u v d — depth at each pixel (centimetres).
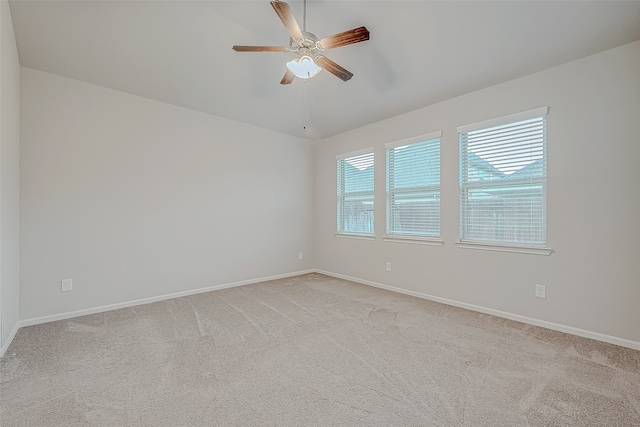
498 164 321
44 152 313
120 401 179
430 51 294
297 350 244
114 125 357
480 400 178
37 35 272
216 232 440
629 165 243
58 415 166
